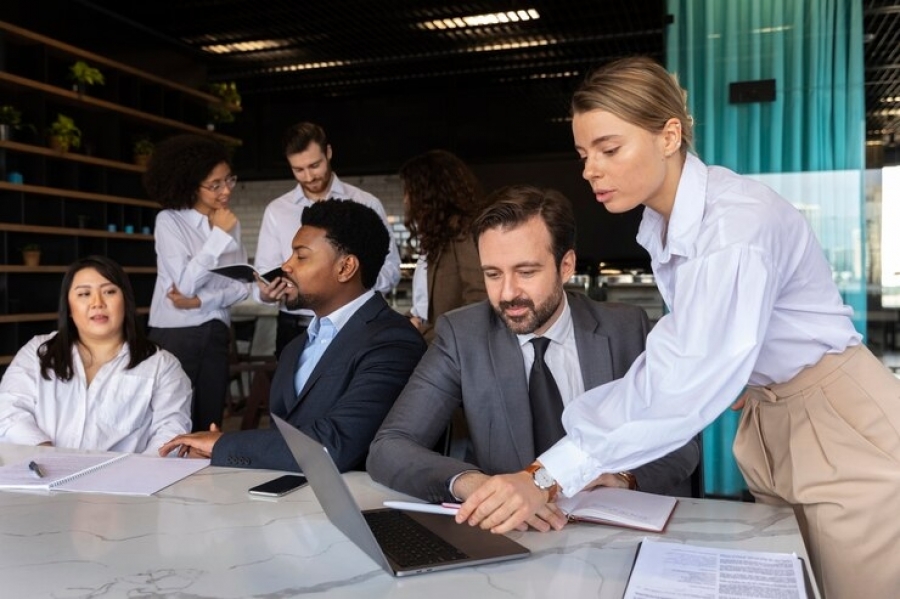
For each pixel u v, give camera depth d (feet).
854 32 11.21
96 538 4.34
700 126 11.68
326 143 12.09
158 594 3.57
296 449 4.30
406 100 29.50
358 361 6.46
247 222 32.60
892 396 4.74
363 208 6.91
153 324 11.36
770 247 4.20
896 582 4.62
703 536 4.24
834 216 11.37
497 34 24.29
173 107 22.26
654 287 24.67
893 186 12.75
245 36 24.17
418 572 3.75
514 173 28.53
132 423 7.89
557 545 4.15
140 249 21.76
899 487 4.53
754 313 4.08
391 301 27.55
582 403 4.37
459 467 4.99
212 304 11.16
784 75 11.43
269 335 25.18
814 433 4.83
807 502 4.80
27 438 7.44
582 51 25.98
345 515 3.94
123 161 21.03
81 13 19.49
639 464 4.28
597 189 4.49
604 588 3.58
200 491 5.26
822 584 4.83
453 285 10.50
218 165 11.21
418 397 5.75
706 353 4.08
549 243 5.25
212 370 11.27
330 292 6.81
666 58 11.78
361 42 24.90
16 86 17.46
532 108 28.58
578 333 5.85
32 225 18.57
